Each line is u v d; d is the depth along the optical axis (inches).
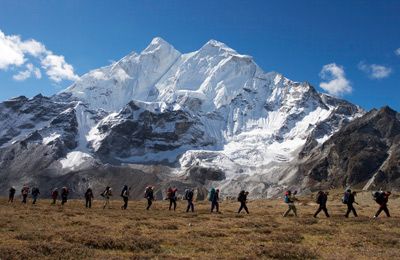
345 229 1275.8
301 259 789.9
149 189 2178.9
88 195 2233.0
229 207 2736.2
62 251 744.3
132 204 2913.4
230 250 866.1
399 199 3304.6
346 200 1716.3
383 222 1499.8
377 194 1742.1
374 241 1038.4
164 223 1346.0
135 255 745.6
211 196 2041.1
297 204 3051.2
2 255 677.3
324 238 1095.0
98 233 1026.7
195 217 1680.6
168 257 752.3
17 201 2802.7
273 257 795.4
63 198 2436.0
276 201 3715.6
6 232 1002.7
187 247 890.7
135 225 1268.5
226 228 1293.1
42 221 1294.3
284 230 1218.0
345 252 872.9
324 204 1718.8
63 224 1234.0
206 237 1055.0
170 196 2194.9
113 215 1631.4
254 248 848.9
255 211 2220.7
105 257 716.0
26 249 727.7
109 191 2285.9
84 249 772.6
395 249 928.9
